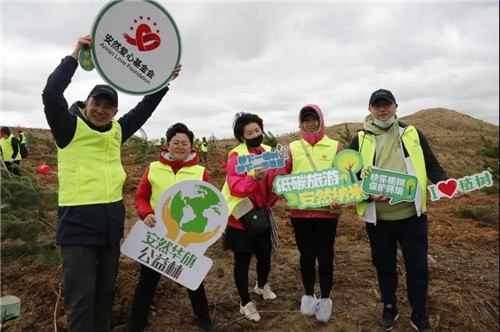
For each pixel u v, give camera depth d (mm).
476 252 5398
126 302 3307
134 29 2506
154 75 2604
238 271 3209
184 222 2771
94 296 2518
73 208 2365
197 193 2775
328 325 3246
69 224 2361
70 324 2365
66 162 2391
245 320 3291
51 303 3348
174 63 2650
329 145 3117
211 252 4973
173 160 2920
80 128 2383
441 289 3977
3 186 3697
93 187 2400
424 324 3051
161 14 2562
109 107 2412
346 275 4312
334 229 3133
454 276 4445
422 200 2904
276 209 7820
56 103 2242
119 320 3146
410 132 3006
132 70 2545
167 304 3521
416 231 2965
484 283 4293
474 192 11109
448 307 3623
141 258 2729
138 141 16516
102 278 2568
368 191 2926
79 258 2363
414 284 3018
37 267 4141
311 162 3090
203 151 17203
